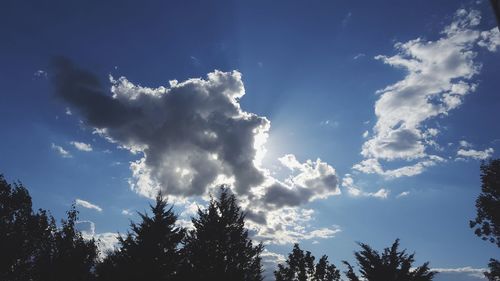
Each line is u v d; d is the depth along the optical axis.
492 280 38.34
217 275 19.53
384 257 20.66
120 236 20.48
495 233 38.25
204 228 20.66
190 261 20.06
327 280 37.91
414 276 19.88
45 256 22.09
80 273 21.59
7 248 24.41
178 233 20.81
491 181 37.47
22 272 24.73
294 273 38.31
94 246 22.86
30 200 29.28
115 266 19.58
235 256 20.61
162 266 19.36
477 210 39.16
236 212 21.81
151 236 20.03
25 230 27.02
